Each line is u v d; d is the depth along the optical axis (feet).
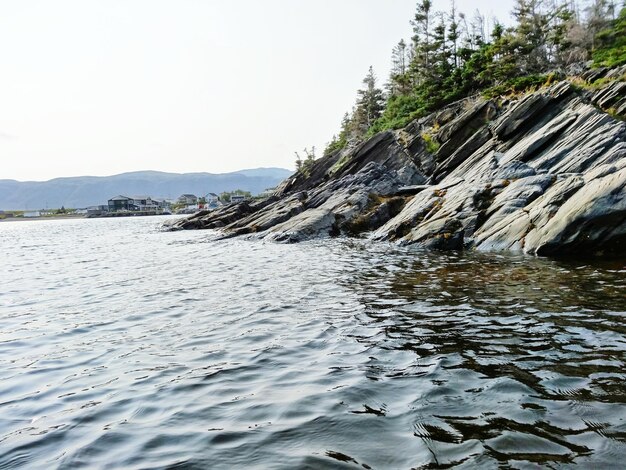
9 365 27.40
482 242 68.39
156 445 16.58
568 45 231.30
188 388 22.25
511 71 214.90
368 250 78.48
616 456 13.84
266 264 69.67
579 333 26.73
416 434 16.11
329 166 244.22
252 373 23.93
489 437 15.52
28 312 42.88
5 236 214.69
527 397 18.65
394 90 335.26
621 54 155.02
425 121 200.23
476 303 35.88
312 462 14.61
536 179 73.00
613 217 52.60
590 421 16.28
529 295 37.19
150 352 28.73
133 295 49.29
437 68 251.39
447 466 13.80
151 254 98.22
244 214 207.41
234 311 39.04
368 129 312.29
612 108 105.40
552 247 56.54
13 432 18.34
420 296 39.99
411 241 78.43
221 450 15.87
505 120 117.50
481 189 80.02
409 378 21.76
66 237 186.60
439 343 26.81
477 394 19.33
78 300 48.03
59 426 18.74
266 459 15.03
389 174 152.66
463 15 307.37
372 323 32.32
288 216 136.15
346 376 22.61
